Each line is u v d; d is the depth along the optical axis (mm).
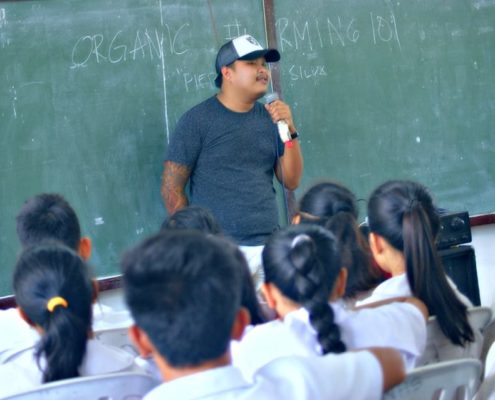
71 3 5016
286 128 5004
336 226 3240
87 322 2547
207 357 1728
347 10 5746
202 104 5145
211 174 5098
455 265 4875
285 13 5574
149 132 5258
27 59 4945
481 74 6141
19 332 3025
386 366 1935
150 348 1793
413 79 5961
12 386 2586
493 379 2824
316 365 1859
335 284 2545
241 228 5090
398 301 2789
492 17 6137
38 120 4992
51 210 3316
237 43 5047
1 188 4938
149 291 1705
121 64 5164
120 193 5215
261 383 1780
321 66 5707
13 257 4977
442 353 2912
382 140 5914
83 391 2451
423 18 5953
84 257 3459
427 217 2945
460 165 6145
